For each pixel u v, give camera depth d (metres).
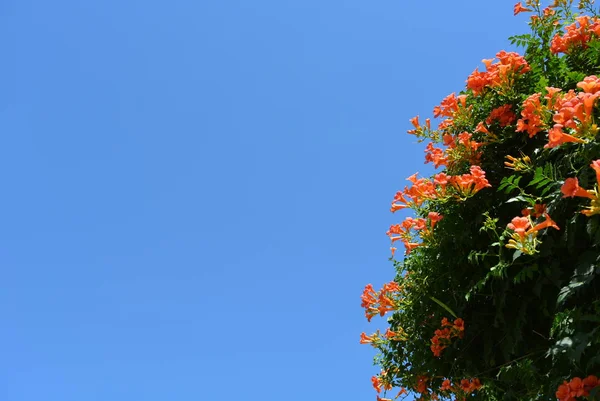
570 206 2.79
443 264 3.71
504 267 2.96
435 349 3.62
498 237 3.18
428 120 4.21
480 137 3.70
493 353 3.36
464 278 3.58
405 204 3.98
